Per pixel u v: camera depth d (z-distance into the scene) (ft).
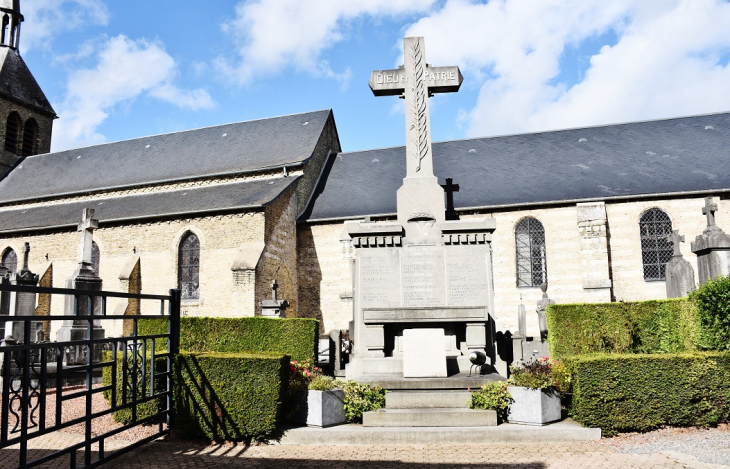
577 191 71.82
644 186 69.87
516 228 72.49
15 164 107.86
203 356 23.85
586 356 24.36
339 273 75.72
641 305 30.99
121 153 99.96
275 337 41.42
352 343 34.30
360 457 20.61
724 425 23.47
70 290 17.85
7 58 110.11
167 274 71.00
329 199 81.92
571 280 69.00
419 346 27.12
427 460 19.99
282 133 91.45
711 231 36.58
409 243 31.24
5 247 82.28
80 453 21.94
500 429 22.62
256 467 19.60
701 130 78.43
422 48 33.83
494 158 82.84
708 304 25.14
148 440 22.48
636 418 22.90
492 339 29.43
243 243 67.41
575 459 19.72
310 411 23.93
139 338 21.95
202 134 98.32
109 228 75.10
